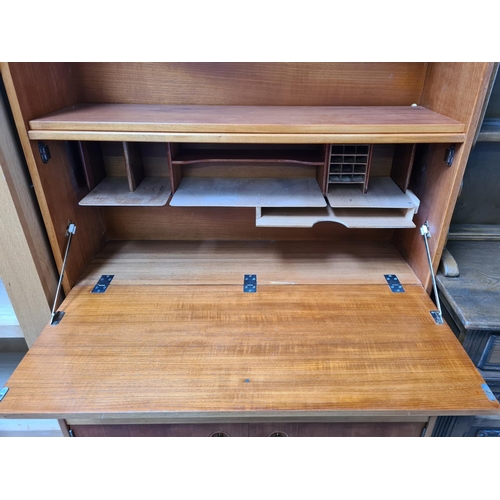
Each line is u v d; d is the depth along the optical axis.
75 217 1.25
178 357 0.95
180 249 1.45
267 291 1.20
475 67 0.95
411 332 1.03
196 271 1.31
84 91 1.26
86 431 0.99
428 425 0.97
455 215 1.38
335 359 0.94
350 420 0.95
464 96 1.00
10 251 1.07
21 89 0.98
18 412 0.82
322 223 1.48
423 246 1.22
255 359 0.95
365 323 1.06
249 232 1.51
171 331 1.04
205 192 1.26
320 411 0.82
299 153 1.28
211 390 0.87
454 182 1.04
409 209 1.18
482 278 1.15
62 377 0.90
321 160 1.21
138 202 1.19
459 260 1.24
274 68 1.23
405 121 1.05
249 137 1.02
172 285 1.24
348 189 1.28
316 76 1.24
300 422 0.96
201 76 1.24
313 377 0.90
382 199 1.21
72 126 1.01
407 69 1.23
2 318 1.26
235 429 0.98
